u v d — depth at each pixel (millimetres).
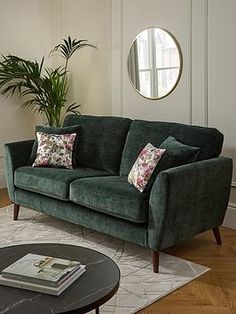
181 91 4246
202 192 3176
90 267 2139
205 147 3443
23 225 4000
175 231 3043
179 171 2947
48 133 4199
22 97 5539
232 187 3936
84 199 3414
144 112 4621
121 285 2812
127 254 3326
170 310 2529
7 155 4098
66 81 5488
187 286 2812
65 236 3713
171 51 4277
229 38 3826
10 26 5305
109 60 4930
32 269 1981
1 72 5191
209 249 3434
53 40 5637
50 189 3707
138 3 4535
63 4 5434
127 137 3980
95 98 5172
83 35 5219
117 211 3162
